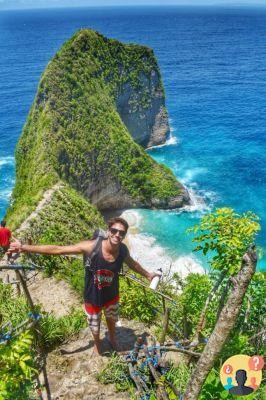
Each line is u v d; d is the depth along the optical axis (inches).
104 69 3388.3
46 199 2054.6
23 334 224.7
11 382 213.2
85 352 331.0
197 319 396.5
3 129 4426.7
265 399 277.6
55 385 302.4
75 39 3235.7
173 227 2486.5
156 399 262.1
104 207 2810.0
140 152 2837.1
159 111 3959.2
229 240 340.8
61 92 2915.8
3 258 740.0
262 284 397.7
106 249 274.8
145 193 2748.5
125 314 437.1
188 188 2979.8
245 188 2967.5
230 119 4618.6
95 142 2829.7
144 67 3722.9
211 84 6565.0
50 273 582.9
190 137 4082.2
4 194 2913.4
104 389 293.7
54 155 2518.5
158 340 361.1
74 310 466.0
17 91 6250.0
